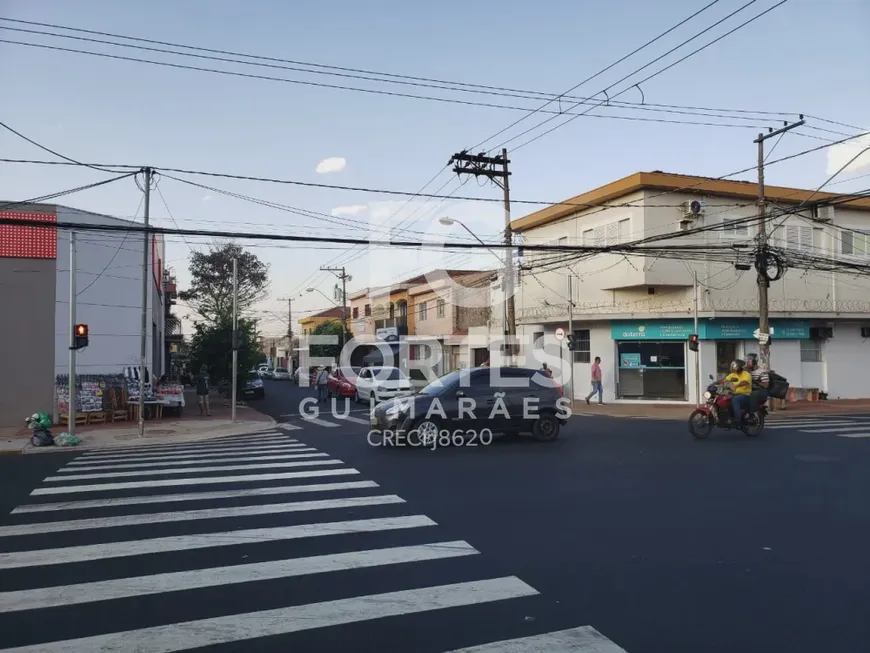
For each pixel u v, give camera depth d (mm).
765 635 4613
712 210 26031
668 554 6484
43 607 5129
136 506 8695
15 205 21547
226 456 13656
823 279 28078
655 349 27297
